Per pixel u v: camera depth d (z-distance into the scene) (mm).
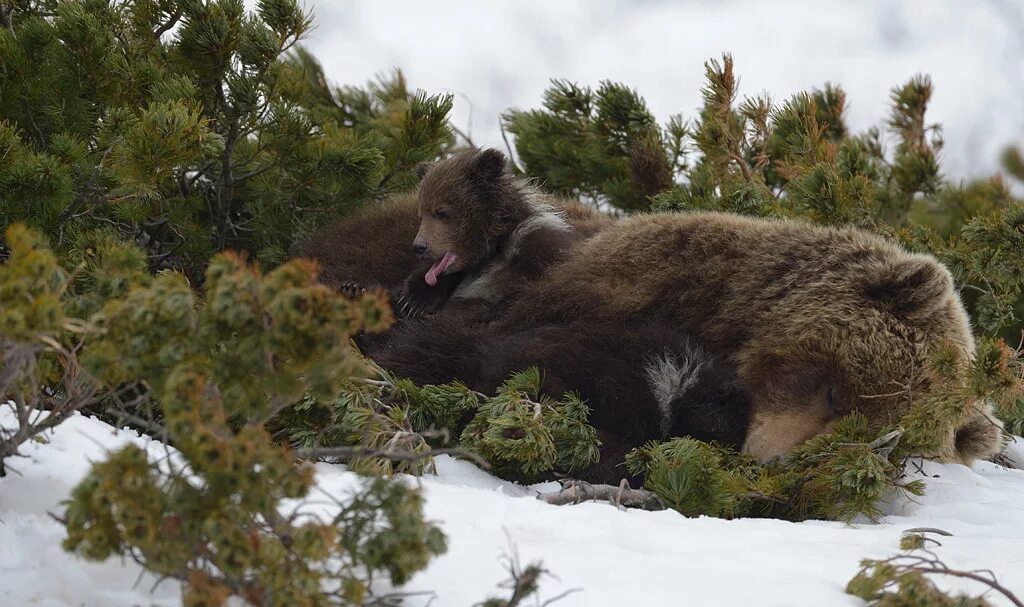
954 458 11586
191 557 5719
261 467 5809
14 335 5797
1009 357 10422
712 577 6957
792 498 9938
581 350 11094
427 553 5816
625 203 17656
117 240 12164
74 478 7020
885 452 10180
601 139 18297
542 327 11781
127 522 5488
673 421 10922
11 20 14312
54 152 11938
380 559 5758
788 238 11727
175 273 7914
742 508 9836
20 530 6488
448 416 10633
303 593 5617
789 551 7891
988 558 8070
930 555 7941
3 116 12703
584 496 9422
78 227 12141
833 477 9719
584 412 10484
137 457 5621
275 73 14359
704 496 9469
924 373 10750
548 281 12219
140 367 6086
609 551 7438
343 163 14672
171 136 11641
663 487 9492
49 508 6758
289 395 6152
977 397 10258
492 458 10250
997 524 9898
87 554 5637
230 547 5531
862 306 10984
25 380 6859
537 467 10008
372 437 9594
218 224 14891
